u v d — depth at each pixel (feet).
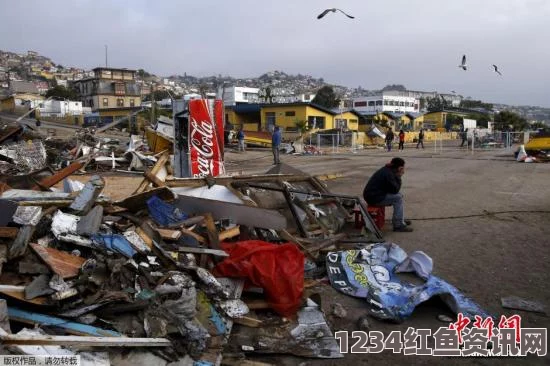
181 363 11.24
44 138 72.02
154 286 13.12
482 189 41.86
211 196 22.45
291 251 16.01
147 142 65.92
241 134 99.60
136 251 14.25
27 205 15.31
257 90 264.72
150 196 18.02
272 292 14.78
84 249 13.71
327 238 22.33
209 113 32.81
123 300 11.93
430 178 49.98
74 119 195.21
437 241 24.38
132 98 264.93
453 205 33.99
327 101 219.41
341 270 18.79
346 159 79.05
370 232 24.25
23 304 11.02
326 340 13.78
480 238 24.89
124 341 10.53
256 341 13.37
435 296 16.61
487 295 17.33
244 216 19.15
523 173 54.49
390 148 104.17
